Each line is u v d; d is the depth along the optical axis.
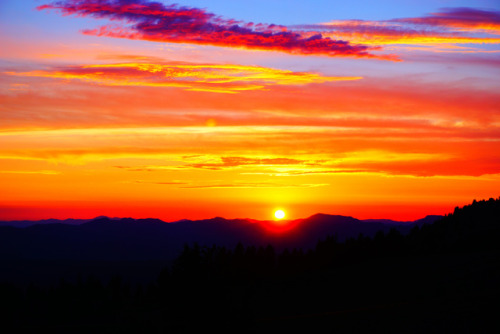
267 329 43.72
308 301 57.03
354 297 58.22
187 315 37.28
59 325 63.75
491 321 38.56
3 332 64.19
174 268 38.62
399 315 43.84
